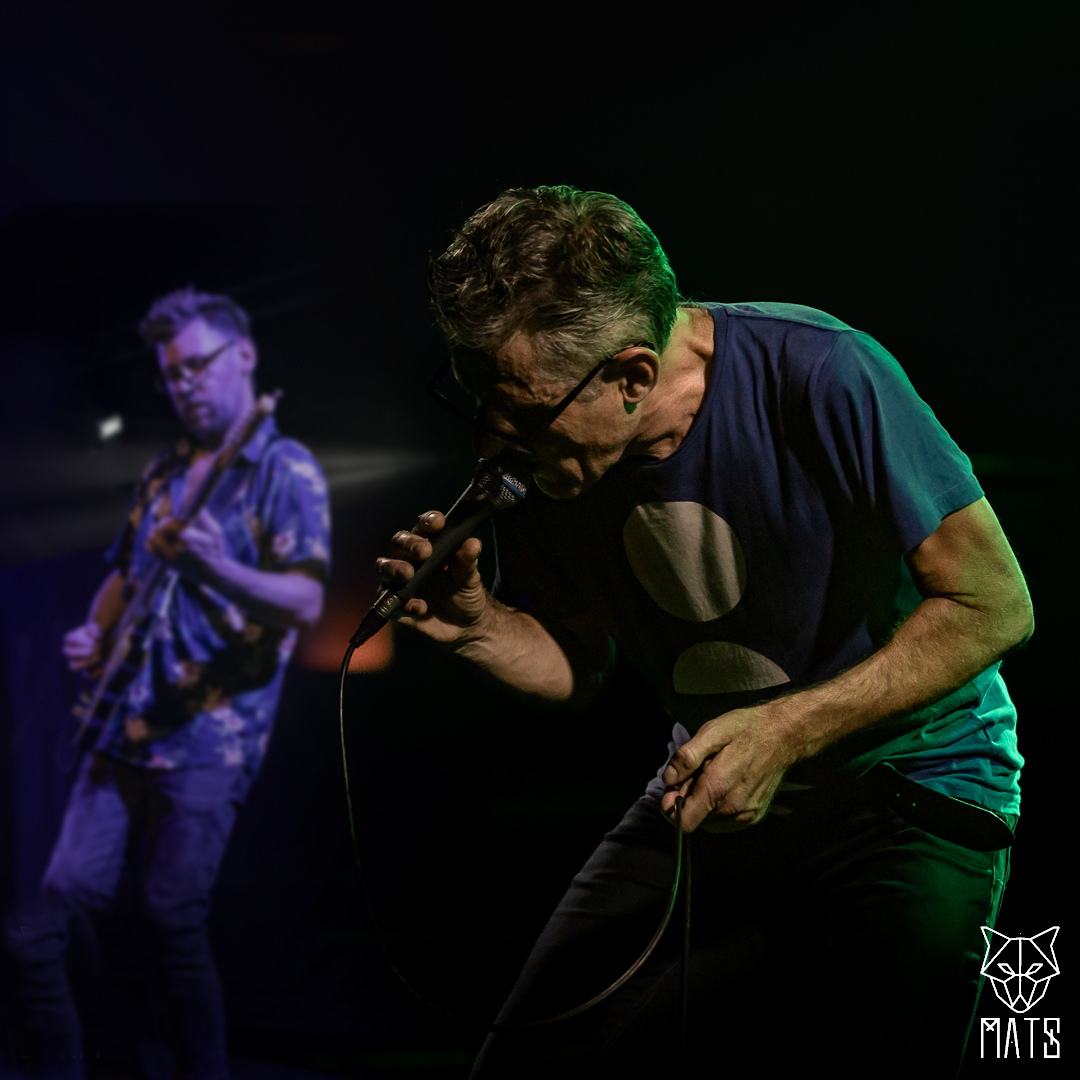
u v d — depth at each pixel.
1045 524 3.56
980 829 1.09
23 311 3.26
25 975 3.01
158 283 3.28
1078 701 3.61
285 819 3.21
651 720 3.59
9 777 3.11
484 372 0.93
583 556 1.18
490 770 3.45
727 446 1.03
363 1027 2.86
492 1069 1.15
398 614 1.07
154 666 3.19
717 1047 1.32
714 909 1.20
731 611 1.11
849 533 1.03
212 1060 2.80
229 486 3.26
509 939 3.13
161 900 3.10
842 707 0.96
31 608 3.19
